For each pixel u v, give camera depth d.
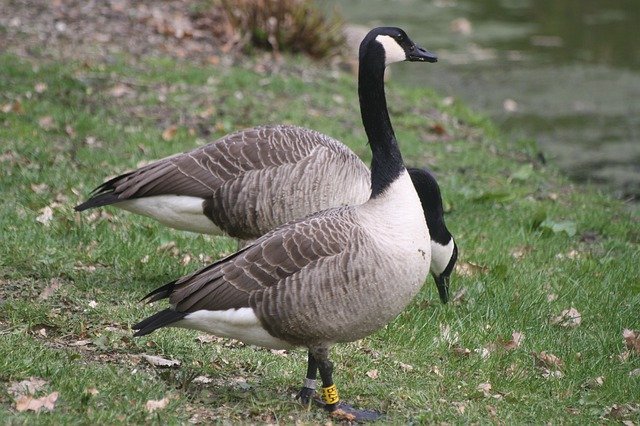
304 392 9.30
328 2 39.00
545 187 20.05
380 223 8.73
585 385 10.83
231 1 26.80
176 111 20.39
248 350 10.59
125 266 12.45
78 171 16.09
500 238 15.60
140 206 11.80
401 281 8.66
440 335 11.51
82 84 20.84
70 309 10.97
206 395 9.10
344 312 8.57
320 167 11.45
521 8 38.97
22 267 11.92
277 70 24.73
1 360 9.04
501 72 30.31
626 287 13.74
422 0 40.31
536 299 12.88
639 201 20.42
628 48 32.94
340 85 24.53
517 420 9.60
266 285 8.51
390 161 9.02
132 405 8.57
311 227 8.66
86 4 27.34
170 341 10.42
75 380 8.87
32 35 24.06
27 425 7.84
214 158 11.64
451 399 9.95
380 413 9.35
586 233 17.06
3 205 13.95
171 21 27.06
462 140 22.50
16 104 18.77
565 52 32.56
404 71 30.56
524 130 25.33
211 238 14.11
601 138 24.88
